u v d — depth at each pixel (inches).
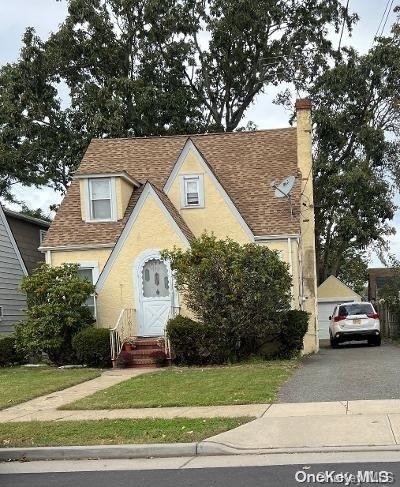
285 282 641.6
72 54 1327.5
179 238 751.7
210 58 1434.5
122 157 944.3
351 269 2404.0
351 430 327.3
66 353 702.5
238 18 1342.3
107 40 1349.7
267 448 307.3
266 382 482.9
